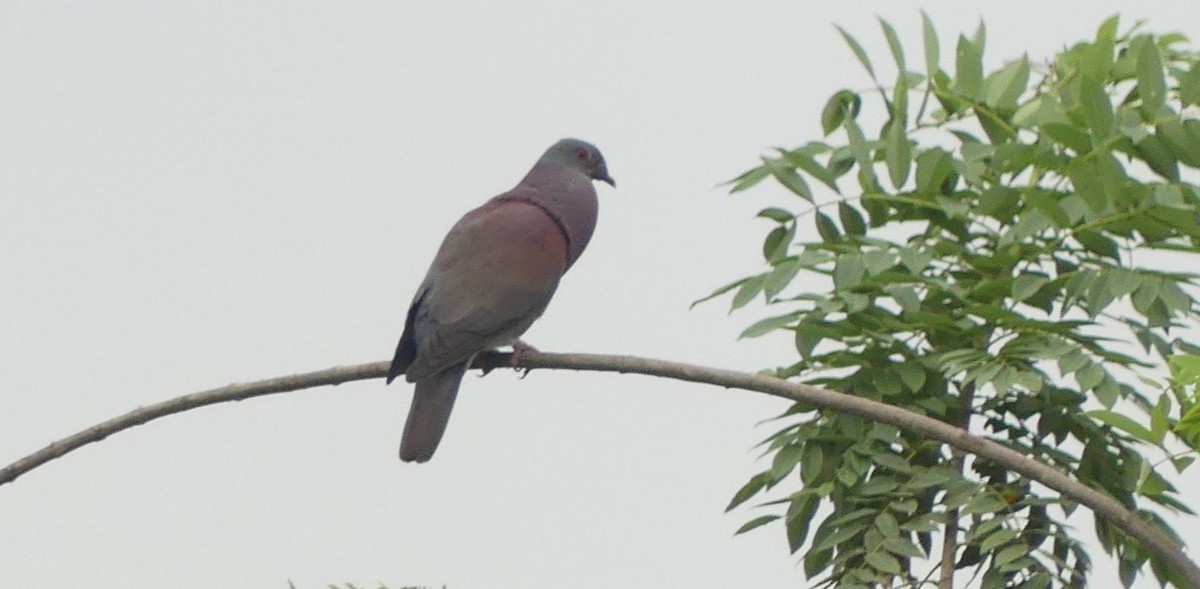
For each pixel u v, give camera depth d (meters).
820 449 10.08
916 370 10.02
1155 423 8.43
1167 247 9.63
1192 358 8.27
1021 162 10.04
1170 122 9.61
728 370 9.18
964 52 10.88
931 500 10.11
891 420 8.82
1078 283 9.76
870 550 9.48
